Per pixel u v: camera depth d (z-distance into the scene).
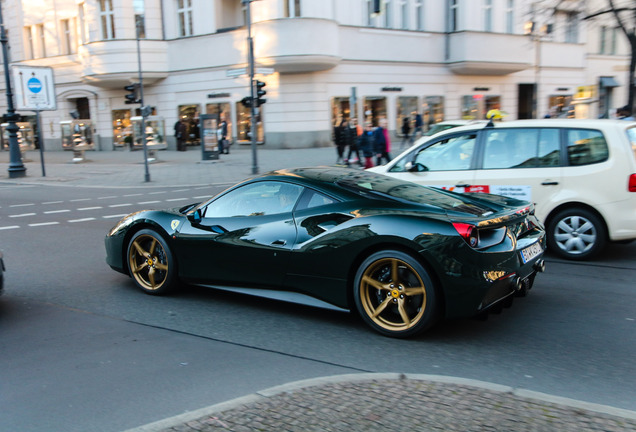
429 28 31.47
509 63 33.12
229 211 5.34
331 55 26.52
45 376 3.85
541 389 3.57
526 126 7.05
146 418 3.23
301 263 4.77
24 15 36.50
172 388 3.62
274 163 22.03
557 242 6.93
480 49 31.80
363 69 29.16
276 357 4.14
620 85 40.75
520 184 6.95
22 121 38.03
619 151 6.51
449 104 33.03
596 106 39.97
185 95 30.97
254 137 18.75
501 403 3.05
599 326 4.70
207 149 23.33
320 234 4.70
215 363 4.04
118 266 5.99
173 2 30.44
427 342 4.41
